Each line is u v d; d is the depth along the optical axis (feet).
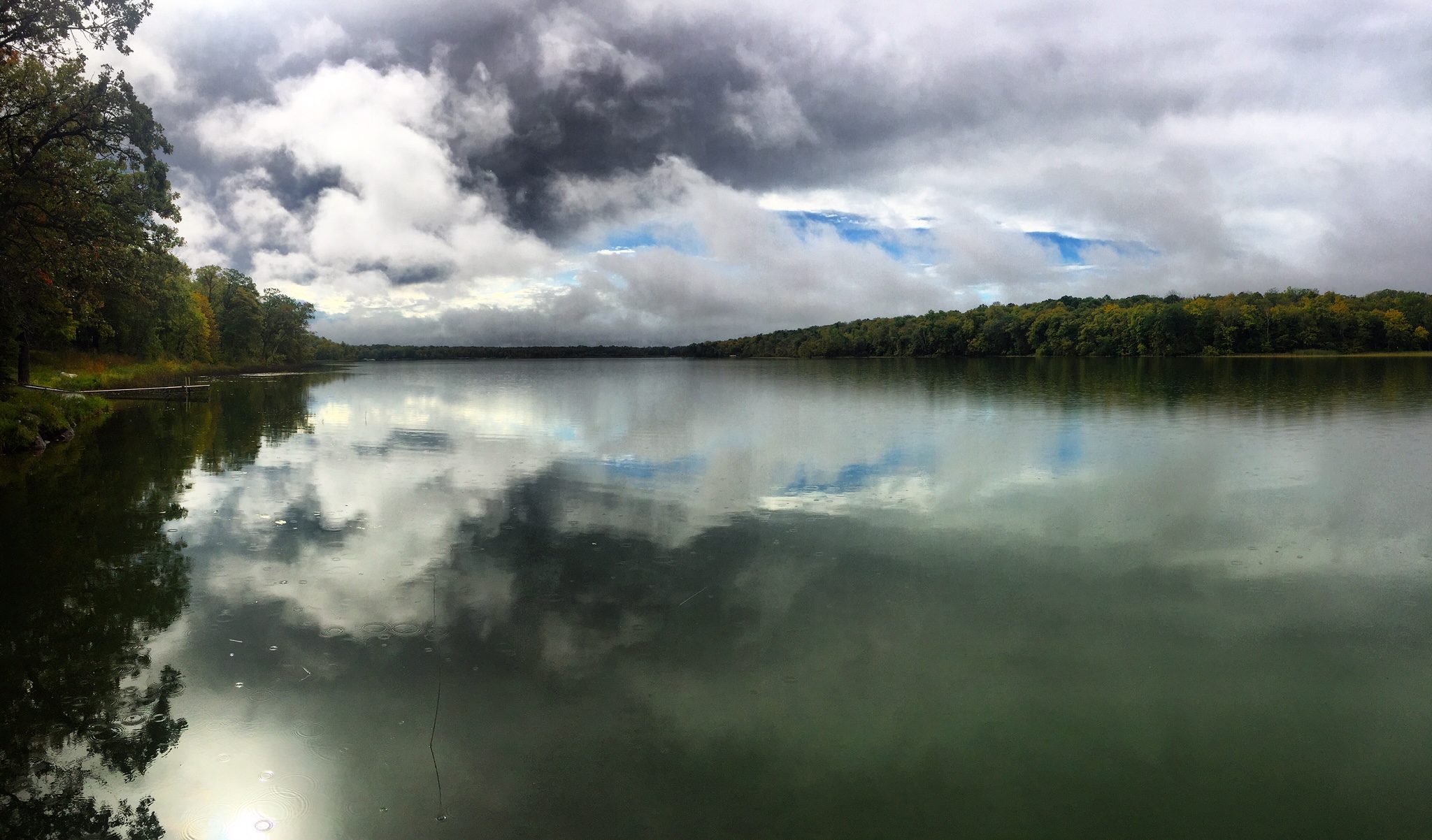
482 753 23.02
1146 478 61.98
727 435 91.04
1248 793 21.47
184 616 32.91
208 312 336.49
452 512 50.83
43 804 20.65
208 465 69.62
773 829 19.76
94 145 79.66
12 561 40.24
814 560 40.65
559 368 492.95
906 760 22.81
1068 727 24.63
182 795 21.03
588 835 19.49
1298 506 52.39
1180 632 31.65
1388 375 203.21
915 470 65.67
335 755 22.82
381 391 192.65
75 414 109.60
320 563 39.93
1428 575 38.47
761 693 26.58
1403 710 25.76
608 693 26.48
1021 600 35.22
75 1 69.97
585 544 43.50
